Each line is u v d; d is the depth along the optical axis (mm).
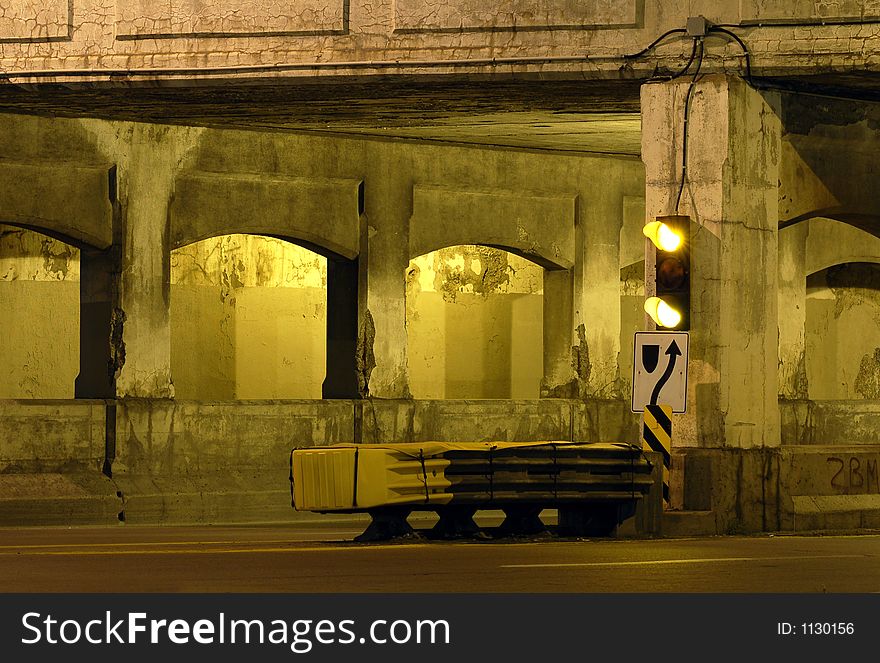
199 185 60719
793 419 72812
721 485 44781
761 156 46688
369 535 39719
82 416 57500
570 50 47656
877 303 84125
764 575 30281
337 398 64750
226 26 49969
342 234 63844
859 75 46406
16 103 54812
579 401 69188
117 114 57625
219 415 60312
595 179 69688
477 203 67000
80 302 60312
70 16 51031
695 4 46688
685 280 44938
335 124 60344
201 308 69750
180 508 58188
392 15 48938
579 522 42312
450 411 65938
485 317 76188
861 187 50156
